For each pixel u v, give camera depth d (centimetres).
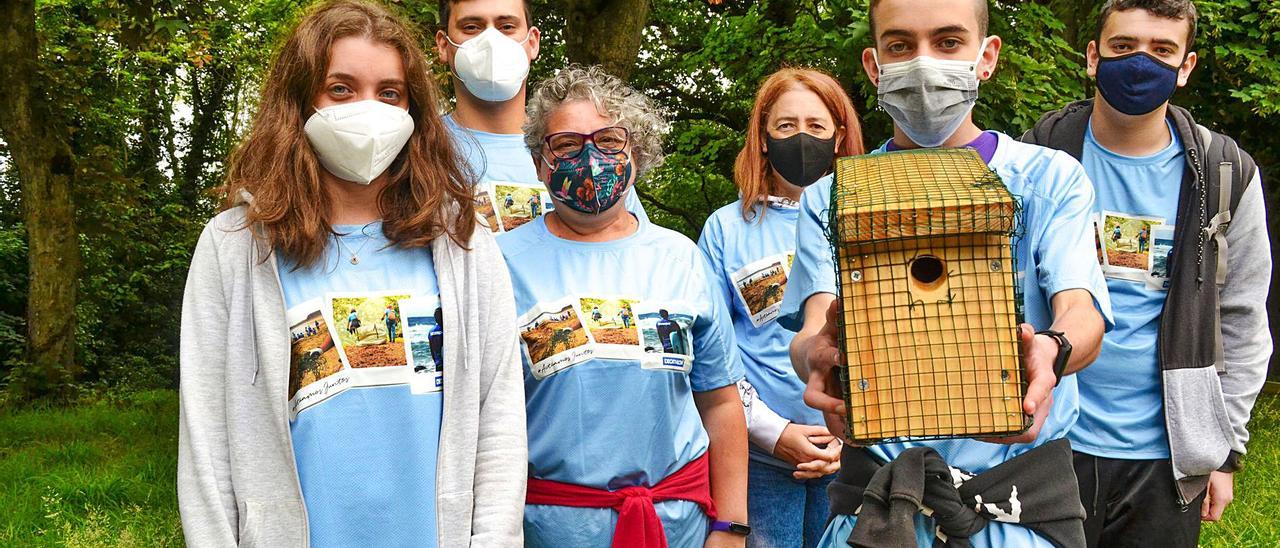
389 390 243
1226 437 342
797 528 375
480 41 371
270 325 239
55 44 1547
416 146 263
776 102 397
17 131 1368
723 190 1634
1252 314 348
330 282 246
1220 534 602
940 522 235
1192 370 340
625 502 278
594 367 283
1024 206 246
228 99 2314
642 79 1634
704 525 301
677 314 294
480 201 356
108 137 1931
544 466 282
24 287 1933
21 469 864
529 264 295
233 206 252
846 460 253
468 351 251
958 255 201
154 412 1288
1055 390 244
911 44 260
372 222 257
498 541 242
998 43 268
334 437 238
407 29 268
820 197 266
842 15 977
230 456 236
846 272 204
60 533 641
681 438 293
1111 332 346
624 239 300
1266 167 1123
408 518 239
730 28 1170
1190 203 342
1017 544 233
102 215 1631
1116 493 347
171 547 614
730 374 313
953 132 265
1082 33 973
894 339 201
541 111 295
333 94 257
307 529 233
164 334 2144
